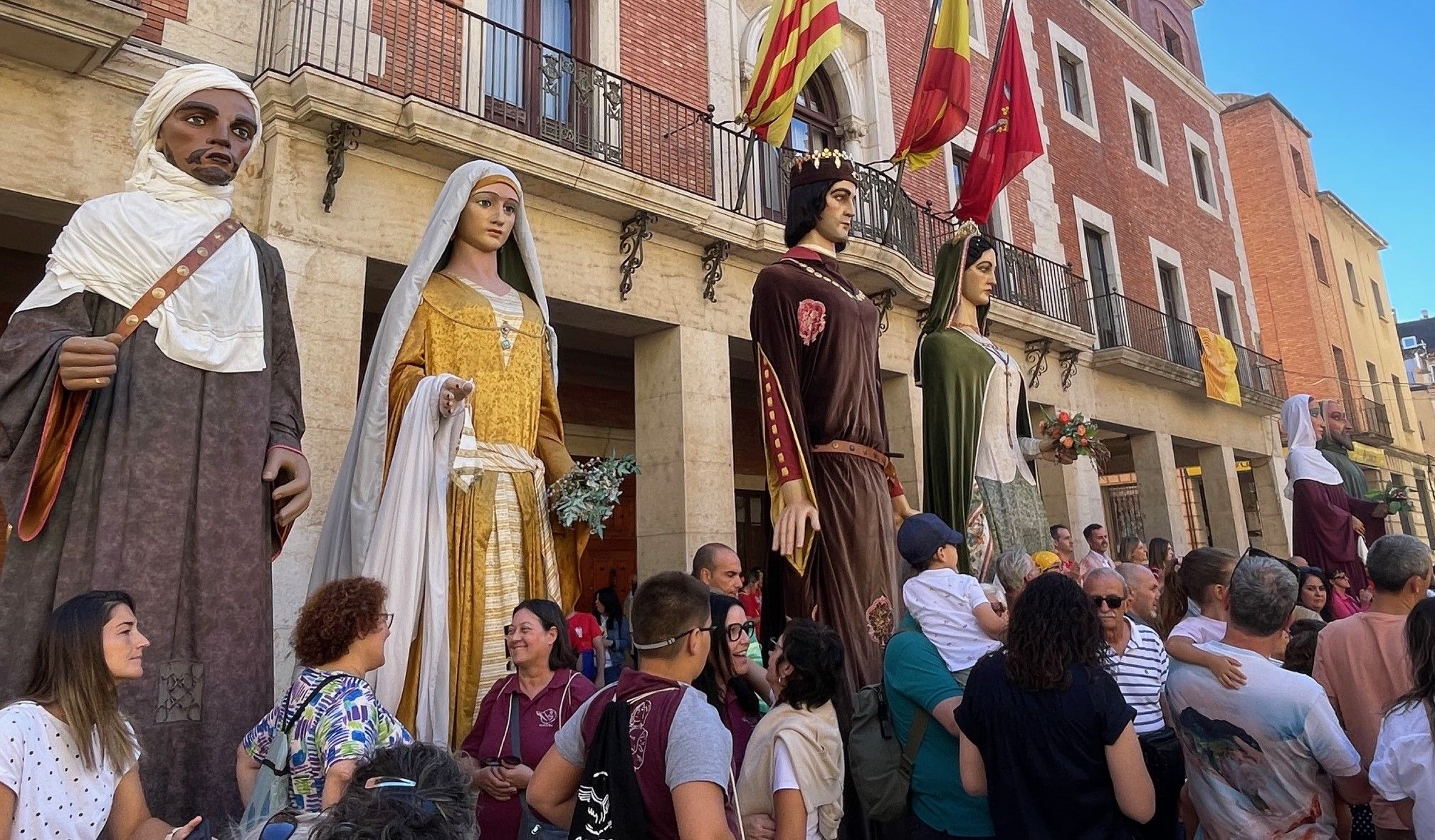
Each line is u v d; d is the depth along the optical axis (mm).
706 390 8484
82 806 1929
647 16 9188
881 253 9328
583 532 3682
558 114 7938
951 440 3957
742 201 8883
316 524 5848
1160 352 15656
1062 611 2385
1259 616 2686
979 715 2480
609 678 9016
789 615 3199
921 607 3115
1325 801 2574
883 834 3107
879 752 2982
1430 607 2312
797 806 2344
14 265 6531
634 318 8164
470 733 2973
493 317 3564
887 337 10336
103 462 2473
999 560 3578
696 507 8172
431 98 6480
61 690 1964
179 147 2791
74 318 2527
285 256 6008
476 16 7016
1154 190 17516
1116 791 2279
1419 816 2244
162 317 2605
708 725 1946
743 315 8961
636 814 1896
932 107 8117
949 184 12773
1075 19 16719
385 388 3271
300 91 6043
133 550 2438
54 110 5395
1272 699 2543
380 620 2428
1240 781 2625
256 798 2199
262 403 2799
